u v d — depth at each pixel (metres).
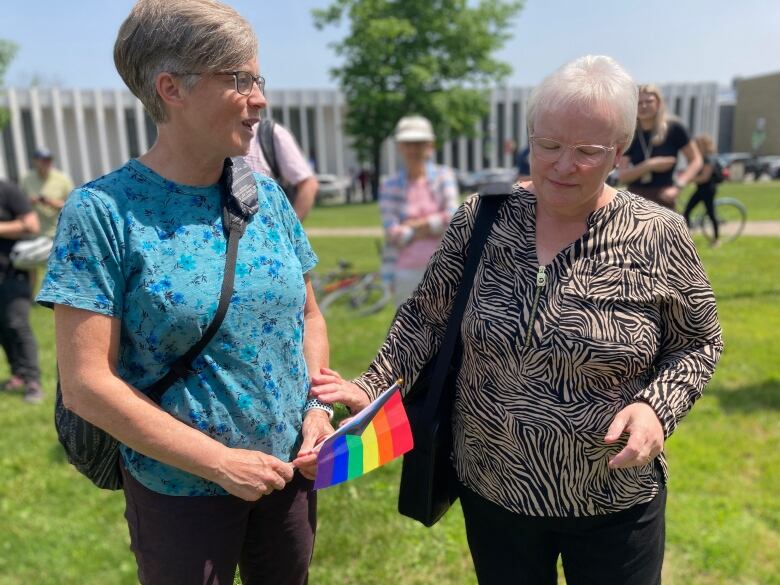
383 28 30.00
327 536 2.90
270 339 1.53
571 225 1.54
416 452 1.74
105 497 3.37
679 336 1.55
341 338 6.13
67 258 1.31
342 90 32.88
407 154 4.22
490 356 1.57
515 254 1.58
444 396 1.74
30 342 4.83
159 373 1.44
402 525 2.98
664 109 4.45
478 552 1.78
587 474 1.54
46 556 2.84
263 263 1.50
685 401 1.47
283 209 1.67
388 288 4.58
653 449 1.39
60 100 39.31
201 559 1.54
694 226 11.31
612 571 1.62
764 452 3.44
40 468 3.68
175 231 1.40
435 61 31.06
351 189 38.91
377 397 1.70
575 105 1.39
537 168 1.47
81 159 40.47
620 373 1.48
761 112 50.84
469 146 46.88
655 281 1.48
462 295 1.66
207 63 1.31
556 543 1.71
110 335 1.35
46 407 4.68
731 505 2.96
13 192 4.60
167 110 1.38
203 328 1.42
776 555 2.63
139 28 1.32
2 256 4.66
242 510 1.61
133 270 1.37
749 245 10.59
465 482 1.73
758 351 4.99
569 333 1.47
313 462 1.52
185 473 1.52
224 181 1.51
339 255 12.24
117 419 1.34
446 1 31.31
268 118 2.81
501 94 46.41
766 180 36.19
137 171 1.42
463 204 1.74
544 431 1.52
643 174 4.57
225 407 1.48
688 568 2.59
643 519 1.61
